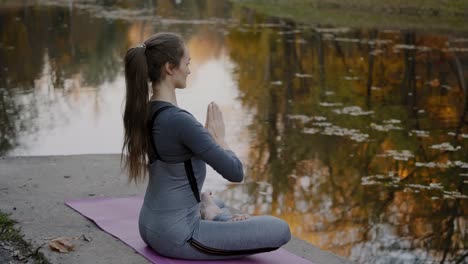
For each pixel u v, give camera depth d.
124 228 3.94
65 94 12.53
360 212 6.98
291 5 27.36
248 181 7.71
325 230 6.56
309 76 14.54
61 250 3.61
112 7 28.61
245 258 3.49
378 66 15.29
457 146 9.25
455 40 17.89
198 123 3.24
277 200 7.18
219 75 14.61
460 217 6.88
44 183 4.89
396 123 10.55
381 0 23.91
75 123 10.41
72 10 27.16
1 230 3.97
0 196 4.58
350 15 23.44
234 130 9.93
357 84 13.77
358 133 9.84
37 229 3.97
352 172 8.12
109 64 15.87
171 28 21.67
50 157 5.62
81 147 9.20
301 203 7.16
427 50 16.73
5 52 17.33
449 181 7.91
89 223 4.08
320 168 8.23
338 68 15.27
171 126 3.21
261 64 15.95
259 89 13.16
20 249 3.73
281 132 9.84
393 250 6.15
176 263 3.34
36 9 27.23
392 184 7.79
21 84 13.38
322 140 9.48
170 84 3.30
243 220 3.38
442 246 6.21
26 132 9.89
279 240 3.36
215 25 22.42
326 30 20.25
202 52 17.58
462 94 12.73
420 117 11.01
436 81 13.88
